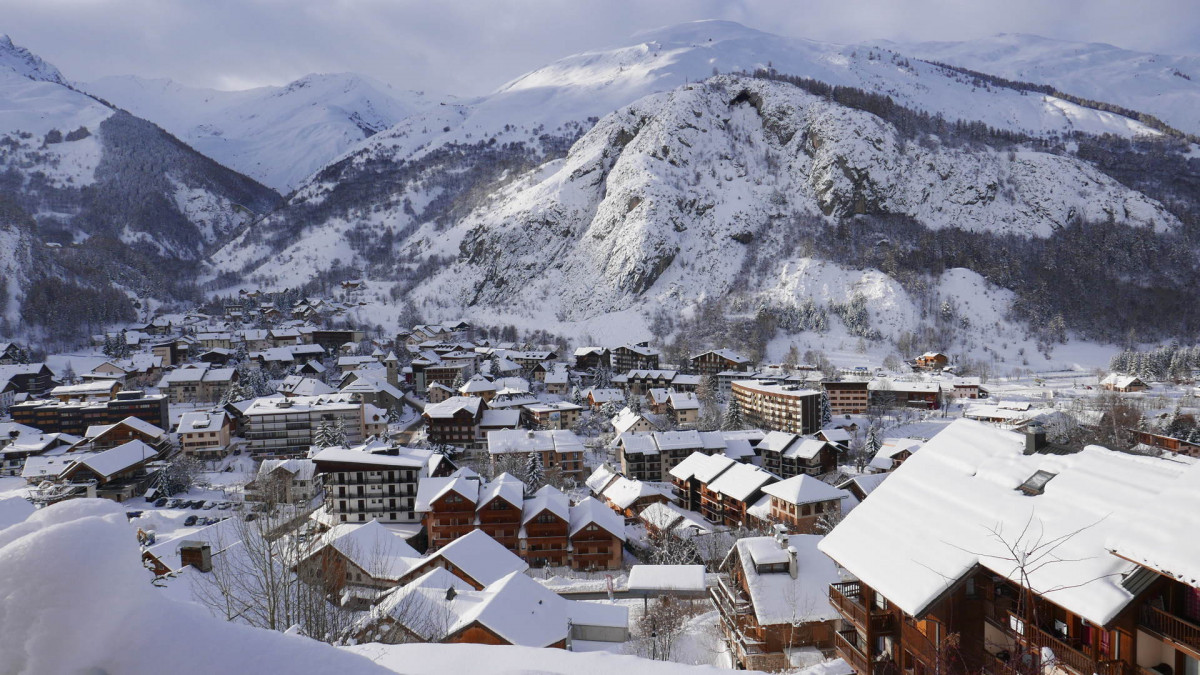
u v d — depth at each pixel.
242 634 5.98
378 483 74.19
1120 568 16.09
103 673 4.72
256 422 109.62
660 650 40.12
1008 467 21.61
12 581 4.53
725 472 78.50
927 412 137.75
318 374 163.75
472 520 66.69
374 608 31.50
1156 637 15.63
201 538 38.94
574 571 63.50
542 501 67.44
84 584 4.69
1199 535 14.30
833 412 140.12
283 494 63.56
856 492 71.56
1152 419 107.88
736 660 38.16
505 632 32.81
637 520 77.31
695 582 48.41
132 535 5.54
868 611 23.28
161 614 5.49
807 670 25.47
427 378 161.62
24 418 114.25
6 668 4.50
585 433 123.88
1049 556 17.25
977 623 20.25
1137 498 17.69
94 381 138.62
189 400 143.75
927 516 21.25
